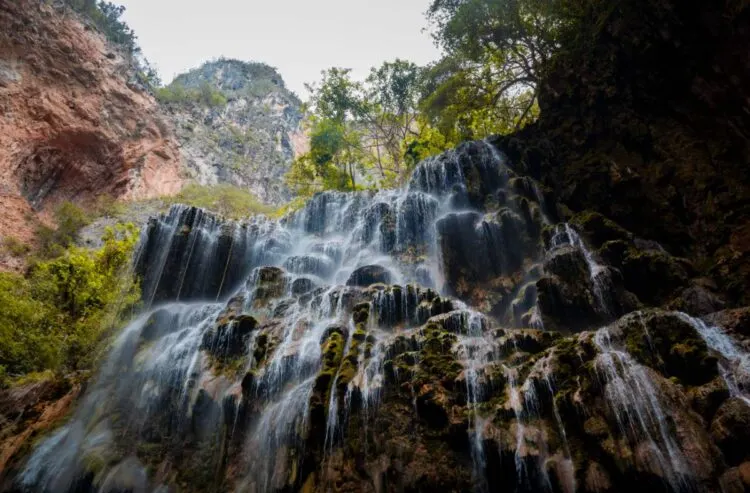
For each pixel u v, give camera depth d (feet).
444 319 25.66
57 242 85.87
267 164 213.87
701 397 15.92
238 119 238.07
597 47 43.96
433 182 48.75
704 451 14.17
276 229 54.80
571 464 16.07
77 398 35.47
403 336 24.36
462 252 37.09
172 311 42.57
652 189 35.22
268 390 26.43
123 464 27.25
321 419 22.13
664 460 14.42
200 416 28.71
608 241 30.68
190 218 50.16
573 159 41.93
